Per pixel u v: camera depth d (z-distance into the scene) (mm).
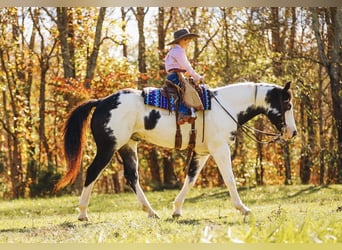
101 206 17219
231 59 25141
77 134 10359
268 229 7328
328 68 21594
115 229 8727
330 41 24547
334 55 21469
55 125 25922
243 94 10672
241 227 7887
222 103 10516
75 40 23734
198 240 6770
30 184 22859
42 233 8891
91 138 23359
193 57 28797
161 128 10195
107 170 25188
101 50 25750
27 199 20125
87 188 10305
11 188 29750
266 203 15219
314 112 24641
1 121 26172
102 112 10250
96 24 23562
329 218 9281
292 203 14398
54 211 16125
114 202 17984
